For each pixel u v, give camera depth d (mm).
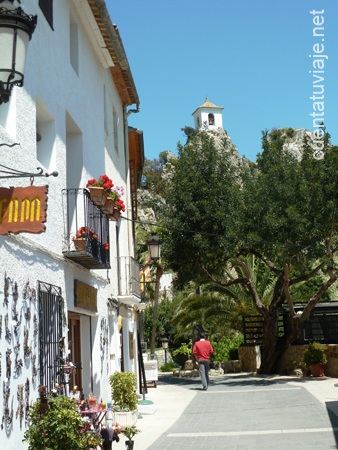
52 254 9133
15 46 4844
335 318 25844
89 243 10344
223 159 23500
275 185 21062
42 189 6297
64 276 9914
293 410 13688
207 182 23094
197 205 22734
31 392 7645
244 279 24969
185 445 10141
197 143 24062
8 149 7379
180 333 33312
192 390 20125
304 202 20484
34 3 9102
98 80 14453
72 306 10359
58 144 10172
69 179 12117
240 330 29594
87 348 12234
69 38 11586
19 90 7977
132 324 19250
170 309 45594
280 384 20109
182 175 23094
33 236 8297
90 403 9242
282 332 27094
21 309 7473
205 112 127250
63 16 11109
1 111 7746
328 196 20359
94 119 13719
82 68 12633
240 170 24094
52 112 9906
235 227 21453
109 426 9711
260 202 21156
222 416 13586
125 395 12555
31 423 7051
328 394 16250
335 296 38625
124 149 19453
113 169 16828
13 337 7074
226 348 31453
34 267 8180
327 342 25562
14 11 4848
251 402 15805
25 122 8203
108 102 16297
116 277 16203
